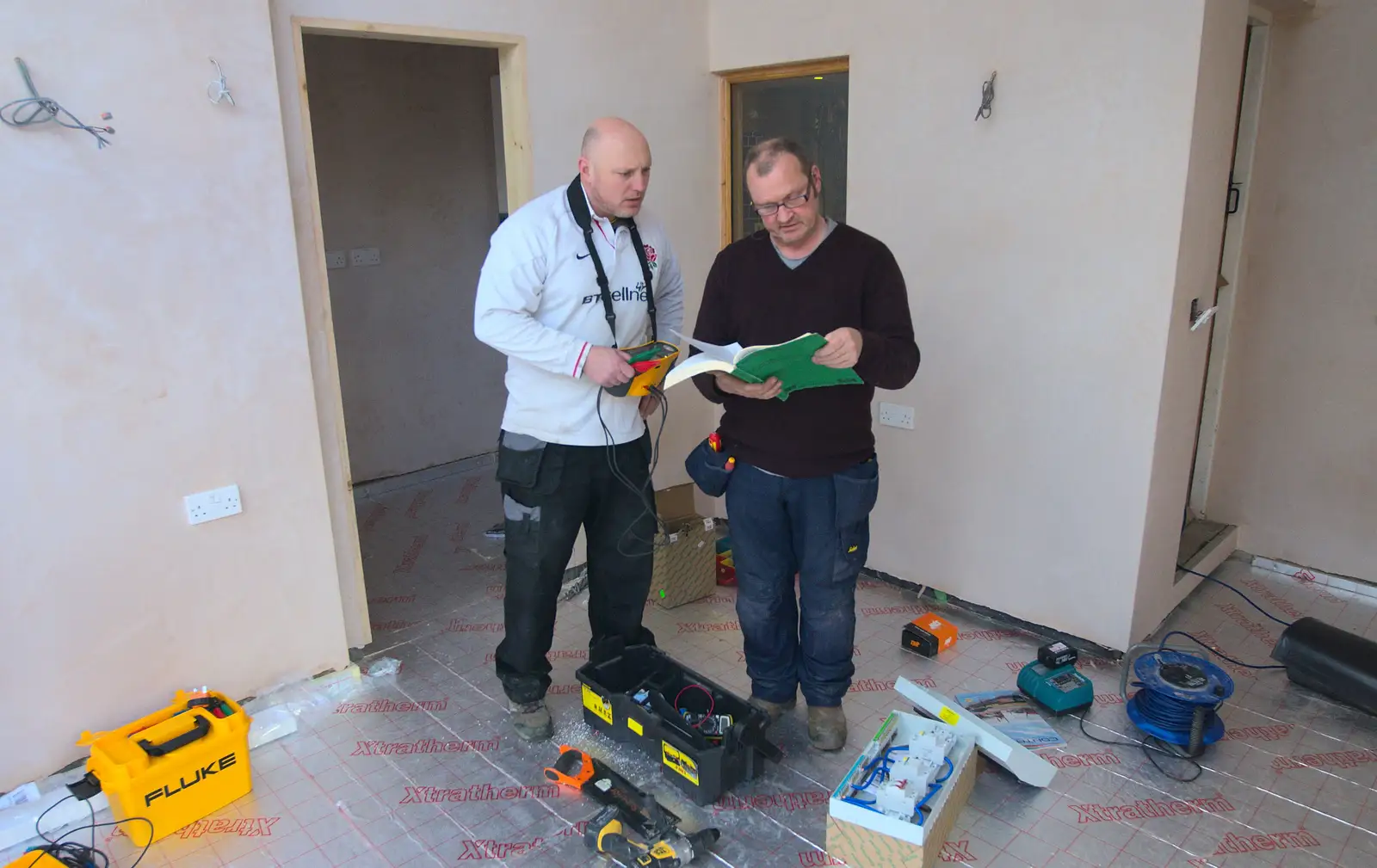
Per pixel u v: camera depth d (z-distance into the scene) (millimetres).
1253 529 3422
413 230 4582
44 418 2074
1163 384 2521
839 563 2217
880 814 1892
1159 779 2244
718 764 2123
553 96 3031
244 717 2242
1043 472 2830
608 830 1989
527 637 2381
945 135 2836
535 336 2096
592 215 2178
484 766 2365
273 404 2461
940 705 2281
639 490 2451
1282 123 3072
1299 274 3133
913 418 3121
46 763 2203
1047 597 2912
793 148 1911
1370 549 3146
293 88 2459
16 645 2113
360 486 4594
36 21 1947
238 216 2316
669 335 2535
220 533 2416
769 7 3244
